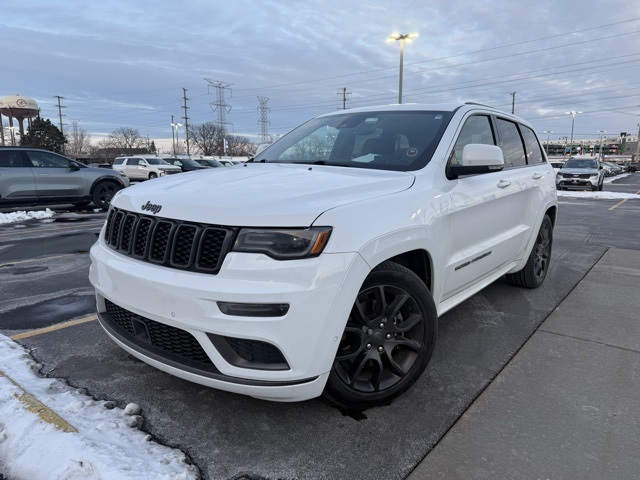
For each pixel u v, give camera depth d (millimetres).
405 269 2598
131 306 2402
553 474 2123
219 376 2174
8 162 11750
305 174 2875
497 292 4848
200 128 95125
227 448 2289
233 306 2080
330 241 2158
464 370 3125
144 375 3006
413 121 3527
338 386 2404
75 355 3293
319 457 2234
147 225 2473
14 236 8656
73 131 104375
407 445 2330
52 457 2111
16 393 2652
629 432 2441
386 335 2547
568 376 3047
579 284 5203
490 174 3676
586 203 16156
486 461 2213
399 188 2701
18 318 4051
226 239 2139
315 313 2107
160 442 2318
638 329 3857
